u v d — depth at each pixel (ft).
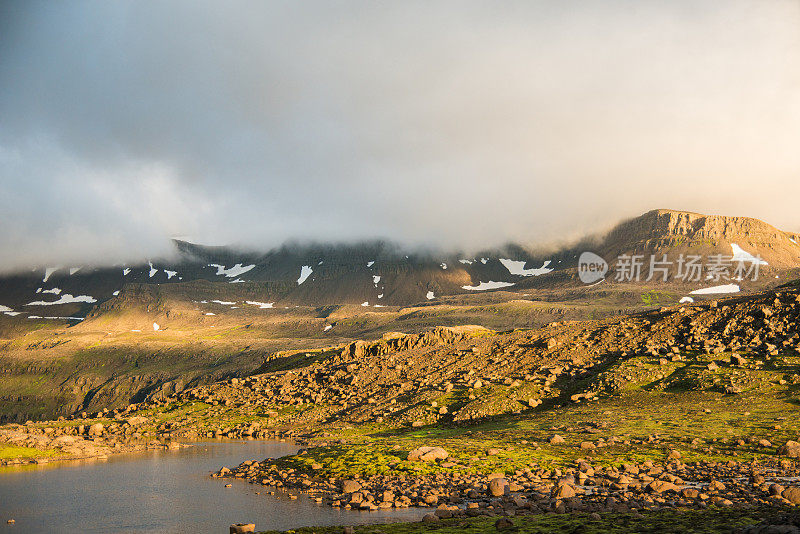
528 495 223.10
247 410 626.23
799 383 437.17
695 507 189.37
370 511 218.18
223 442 482.69
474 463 293.84
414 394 572.10
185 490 274.98
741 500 198.70
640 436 346.54
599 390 498.28
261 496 254.88
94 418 652.48
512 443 346.13
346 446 360.07
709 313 618.03
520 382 552.41
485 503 215.51
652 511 184.14
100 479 308.81
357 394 620.49
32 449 400.26
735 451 301.02
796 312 554.46
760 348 514.68
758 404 409.08
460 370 624.59
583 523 169.17
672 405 434.71
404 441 375.66
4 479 311.68
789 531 133.28
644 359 545.03
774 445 307.17
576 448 321.73
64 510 237.04
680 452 304.09
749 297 645.51
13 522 218.79
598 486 237.86
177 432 545.03
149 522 213.87
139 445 466.29
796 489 197.26
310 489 265.34
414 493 240.73
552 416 444.55
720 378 470.80
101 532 203.10
